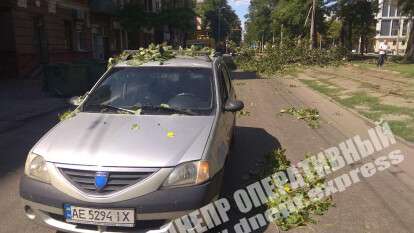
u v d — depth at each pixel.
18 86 17.30
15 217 4.61
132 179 3.50
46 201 3.59
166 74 5.16
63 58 24.45
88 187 3.51
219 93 4.97
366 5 60.59
